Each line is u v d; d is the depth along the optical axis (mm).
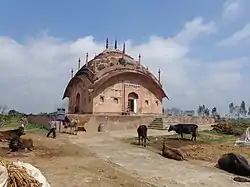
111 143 22891
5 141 20156
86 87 42875
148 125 37938
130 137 26859
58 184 10344
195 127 25188
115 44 49094
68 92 49219
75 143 21922
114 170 13578
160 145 22453
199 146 22406
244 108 109438
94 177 11625
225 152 20391
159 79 48438
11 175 5008
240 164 15000
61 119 30797
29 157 15172
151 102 46812
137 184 11500
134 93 45031
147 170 14508
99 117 34719
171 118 38844
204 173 14539
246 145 23062
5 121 39062
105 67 44438
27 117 39531
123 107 43656
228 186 12469
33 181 5250
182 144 23125
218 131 32438
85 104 43219
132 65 46156
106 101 42438
